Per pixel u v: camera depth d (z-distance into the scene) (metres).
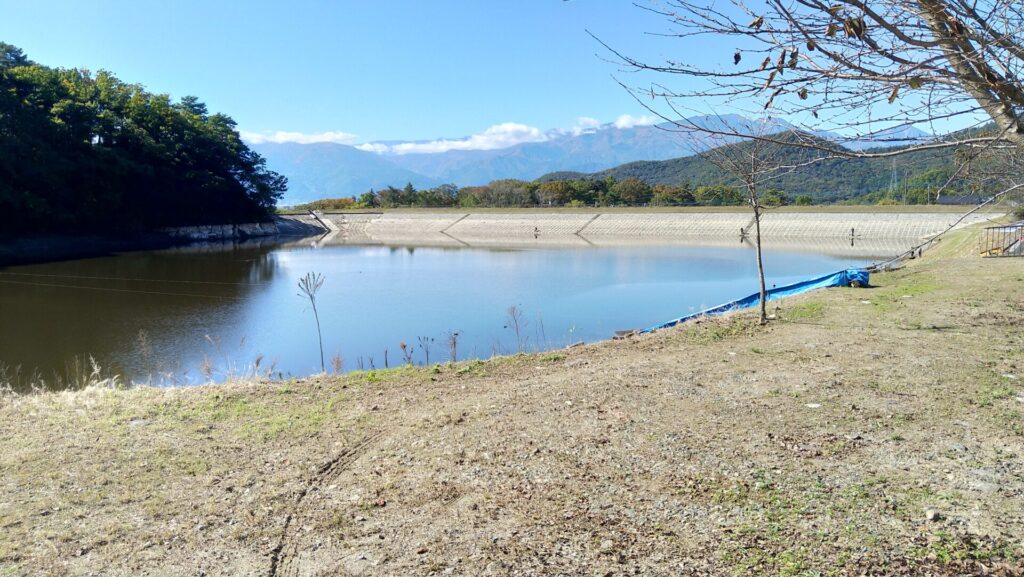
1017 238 20.84
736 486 4.93
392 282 29.30
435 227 68.56
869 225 48.22
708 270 31.81
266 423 7.05
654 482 5.10
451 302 23.47
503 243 53.16
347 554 4.30
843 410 6.62
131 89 61.22
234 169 68.25
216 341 17.94
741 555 3.98
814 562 3.85
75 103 48.88
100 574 4.16
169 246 55.12
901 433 5.91
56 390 13.12
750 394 7.36
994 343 9.28
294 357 16.12
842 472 5.11
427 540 4.41
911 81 2.39
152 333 18.94
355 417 7.19
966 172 3.10
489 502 4.92
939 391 7.11
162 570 4.20
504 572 3.96
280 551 4.39
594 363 9.36
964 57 2.31
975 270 16.91
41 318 21.25
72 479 5.62
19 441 6.55
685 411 6.84
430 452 6.02
